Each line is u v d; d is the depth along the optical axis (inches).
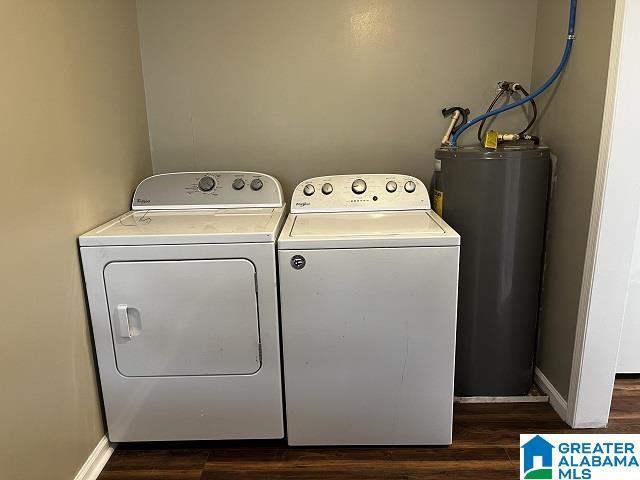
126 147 81.6
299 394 69.8
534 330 82.7
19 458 51.7
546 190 77.5
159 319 67.0
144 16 86.6
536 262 79.4
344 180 84.0
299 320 67.0
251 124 90.7
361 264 65.2
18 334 51.6
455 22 85.4
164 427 71.0
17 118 51.9
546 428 75.4
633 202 65.0
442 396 69.7
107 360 68.3
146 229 68.2
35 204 55.1
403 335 67.5
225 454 71.9
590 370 71.4
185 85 89.3
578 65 70.9
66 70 62.5
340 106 89.4
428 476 66.3
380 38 86.4
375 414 70.6
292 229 70.1
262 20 86.3
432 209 84.8
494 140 77.8
